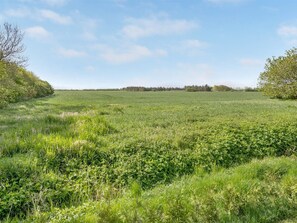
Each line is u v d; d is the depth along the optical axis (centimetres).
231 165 891
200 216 518
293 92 4047
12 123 1357
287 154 1024
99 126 1171
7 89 3094
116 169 758
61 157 773
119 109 2225
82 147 816
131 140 961
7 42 3478
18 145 824
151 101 4216
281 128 1192
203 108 2444
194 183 679
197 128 1215
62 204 604
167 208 525
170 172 797
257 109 2288
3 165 668
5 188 603
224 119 1498
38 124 1188
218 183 676
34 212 550
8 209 557
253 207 562
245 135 1101
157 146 921
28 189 612
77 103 3388
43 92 5753
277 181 709
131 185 705
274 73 4225
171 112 2038
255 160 894
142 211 524
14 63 3662
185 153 888
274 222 527
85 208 552
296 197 599
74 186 659
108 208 509
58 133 990
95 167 755
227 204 557
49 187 638
